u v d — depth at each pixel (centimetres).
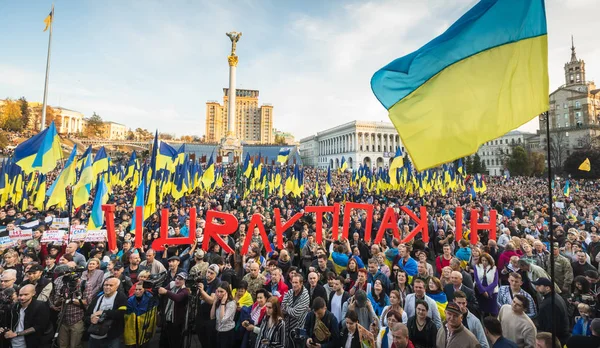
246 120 14362
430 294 528
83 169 943
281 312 466
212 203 1925
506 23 393
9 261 676
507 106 380
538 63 370
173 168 1495
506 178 5000
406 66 414
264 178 2375
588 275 591
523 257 716
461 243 845
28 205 1628
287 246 898
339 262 779
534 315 529
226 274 622
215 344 532
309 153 13625
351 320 443
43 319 492
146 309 524
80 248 918
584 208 1794
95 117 11850
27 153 1045
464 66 401
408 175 2533
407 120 402
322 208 930
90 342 492
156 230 1080
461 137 389
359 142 10306
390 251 794
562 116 7575
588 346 379
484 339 425
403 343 366
